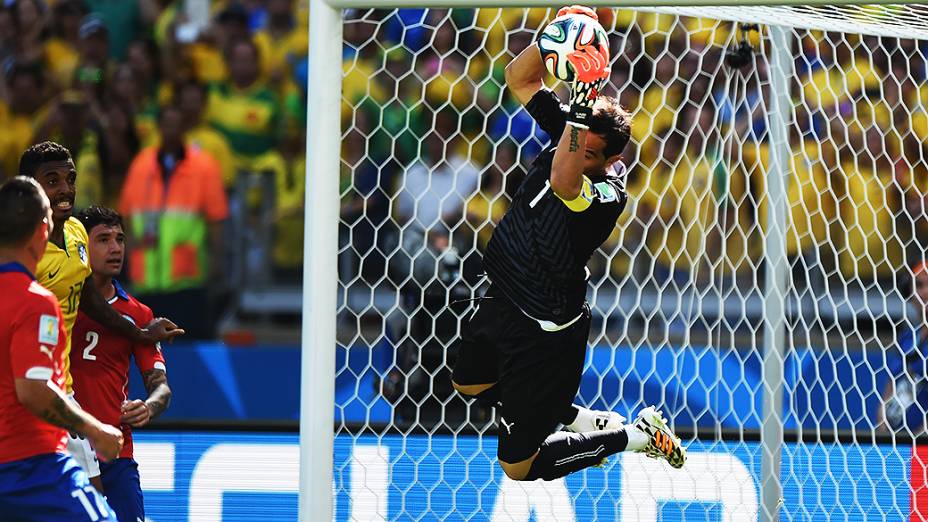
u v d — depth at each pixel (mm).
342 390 19359
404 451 16547
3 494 11273
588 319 12984
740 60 16922
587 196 11852
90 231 14555
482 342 12875
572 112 11281
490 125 24266
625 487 17594
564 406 12930
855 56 23609
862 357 19906
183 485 18234
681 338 22406
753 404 17484
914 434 18969
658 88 23469
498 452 13117
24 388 10789
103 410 14688
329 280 12633
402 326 19531
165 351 20781
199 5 28906
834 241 22891
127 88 27562
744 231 22594
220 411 20594
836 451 18109
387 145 24359
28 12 28719
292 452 18328
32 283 11133
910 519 18078
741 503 17141
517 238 12336
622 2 12211
